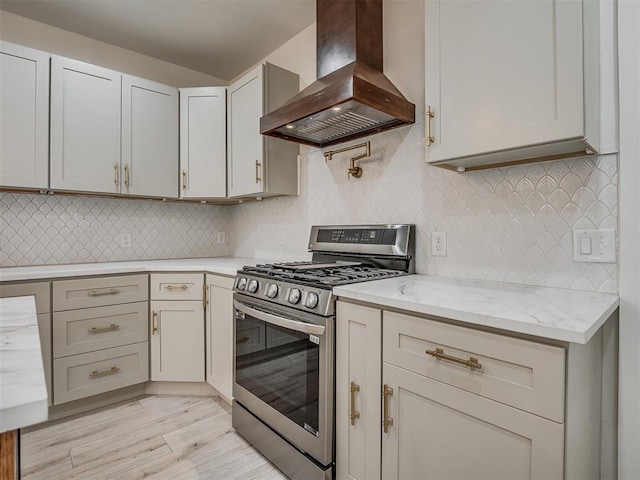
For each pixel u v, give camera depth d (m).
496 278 1.53
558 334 0.82
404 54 1.87
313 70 2.44
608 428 1.22
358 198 2.12
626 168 1.18
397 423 1.20
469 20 1.27
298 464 1.53
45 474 1.59
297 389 1.54
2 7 2.23
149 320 2.35
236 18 2.36
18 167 2.07
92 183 2.33
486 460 0.98
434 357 1.09
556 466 0.85
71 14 2.31
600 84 1.21
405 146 1.87
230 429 1.98
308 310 1.48
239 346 1.91
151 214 2.92
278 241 2.75
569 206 1.32
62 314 2.03
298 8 2.26
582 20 1.03
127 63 2.76
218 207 3.28
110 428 1.98
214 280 2.25
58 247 2.49
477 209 1.59
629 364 1.17
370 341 1.28
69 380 2.06
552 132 1.07
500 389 0.94
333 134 2.01
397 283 1.48
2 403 0.44
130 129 2.48
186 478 1.58
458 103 1.30
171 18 2.36
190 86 3.08
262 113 2.36
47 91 2.17
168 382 2.43
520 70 1.14
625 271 1.19
